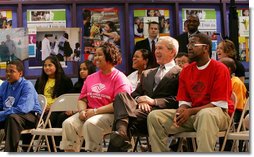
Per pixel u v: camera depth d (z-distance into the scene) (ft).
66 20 21.75
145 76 14.20
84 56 21.67
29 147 14.98
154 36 21.76
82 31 21.74
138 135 13.14
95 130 13.08
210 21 22.22
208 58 12.95
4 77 20.74
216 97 12.53
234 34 19.72
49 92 17.31
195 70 13.03
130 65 21.68
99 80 14.16
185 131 12.71
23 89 15.40
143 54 16.42
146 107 13.07
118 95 12.86
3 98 15.67
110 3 21.84
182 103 12.97
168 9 22.03
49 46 21.01
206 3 22.21
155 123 12.55
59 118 16.51
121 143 12.26
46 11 21.68
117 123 12.54
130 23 21.81
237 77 15.90
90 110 13.61
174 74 13.75
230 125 12.59
